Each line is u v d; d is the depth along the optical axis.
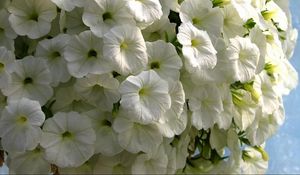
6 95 0.81
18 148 0.79
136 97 0.78
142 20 0.80
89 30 0.82
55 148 0.81
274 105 0.91
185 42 0.81
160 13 0.81
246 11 0.87
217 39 0.86
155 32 0.85
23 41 0.86
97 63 0.80
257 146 0.98
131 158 0.86
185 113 0.85
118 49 0.79
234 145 0.92
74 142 0.82
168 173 0.88
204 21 0.87
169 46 0.82
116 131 0.81
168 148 0.87
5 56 0.81
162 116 0.82
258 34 0.89
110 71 0.79
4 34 0.84
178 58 0.82
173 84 0.81
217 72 0.85
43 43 0.82
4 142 0.80
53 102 0.83
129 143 0.82
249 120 0.90
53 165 0.89
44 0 0.83
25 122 0.80
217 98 0.86
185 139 0.89
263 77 0.92
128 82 0.78
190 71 0.82
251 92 0.89
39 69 0.81
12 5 0.84
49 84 0.81
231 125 0.92
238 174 0.95
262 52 0.90
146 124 0.82
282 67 0.94
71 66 0.80
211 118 0.87
